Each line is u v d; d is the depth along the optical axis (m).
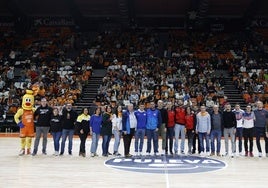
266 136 11.05
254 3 25.41
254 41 28.61
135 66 24.39
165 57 26.44
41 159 10.08
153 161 9.83
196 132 11.47
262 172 8.28
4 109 19.86
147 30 29.86
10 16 30.12
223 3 26.19
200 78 22.64
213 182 7.11
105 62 25.67
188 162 9.67
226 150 11.27
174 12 28.45
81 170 8.35
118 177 7.52
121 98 20.55
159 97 20.27
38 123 10.95
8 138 16.66
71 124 10.98
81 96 21.88
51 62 25.83
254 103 19.11
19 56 27.27
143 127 11.02
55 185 6.73
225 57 26.59
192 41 28.67
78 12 28.02
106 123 10.84
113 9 27.94
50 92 21.58
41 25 30.33
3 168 8.56
